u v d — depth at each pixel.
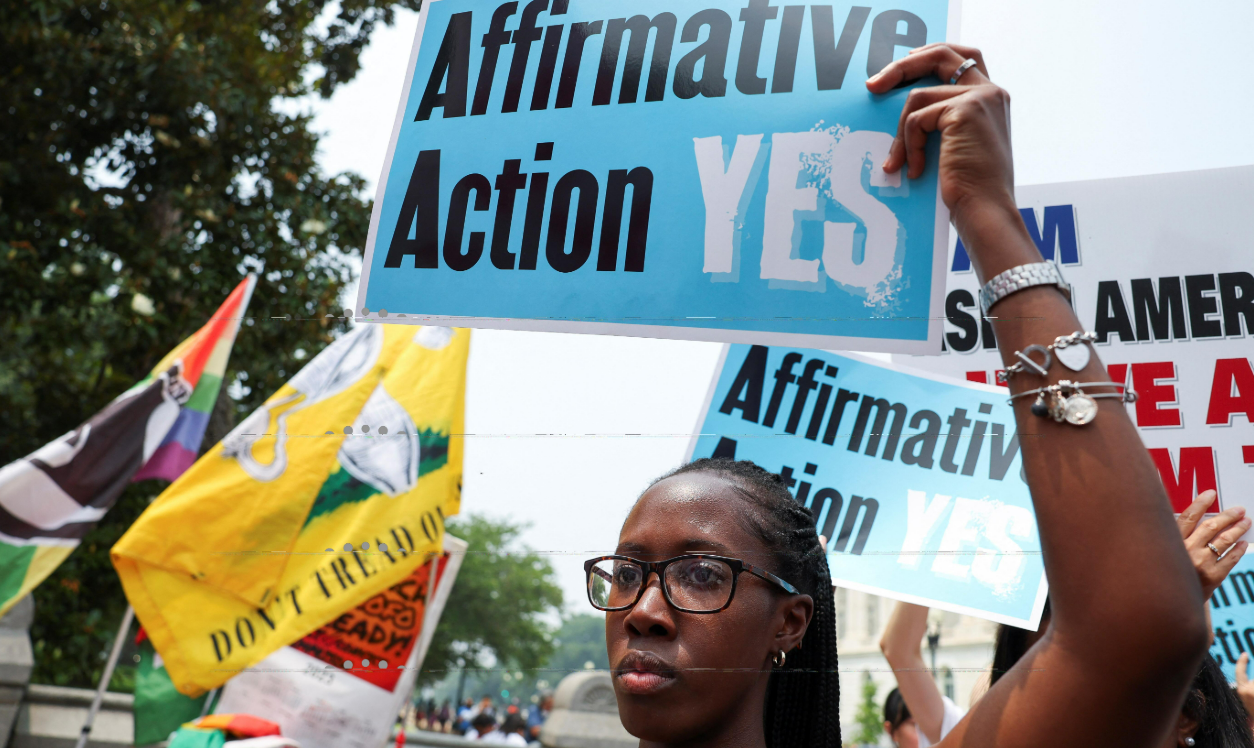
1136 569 0.88
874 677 2.59
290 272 7.85
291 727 3.89
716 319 1.34
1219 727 1.77
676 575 1.09
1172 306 2.39
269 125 8.23
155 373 4.52
